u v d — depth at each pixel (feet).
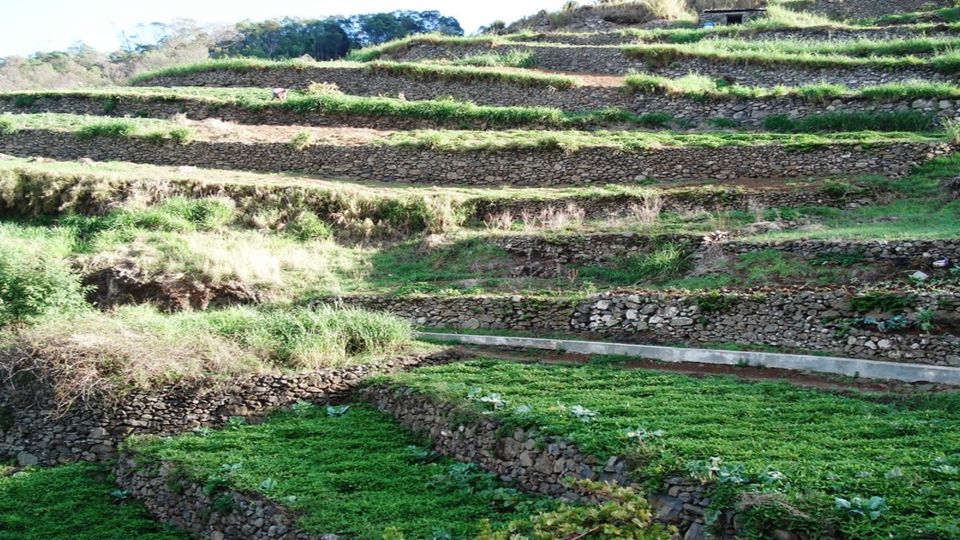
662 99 108.17
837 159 84.23
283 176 96.37
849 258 61.26
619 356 55.57
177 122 111.14
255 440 48.37
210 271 72.54
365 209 85.56
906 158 82.12
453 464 44.62
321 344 57.26
